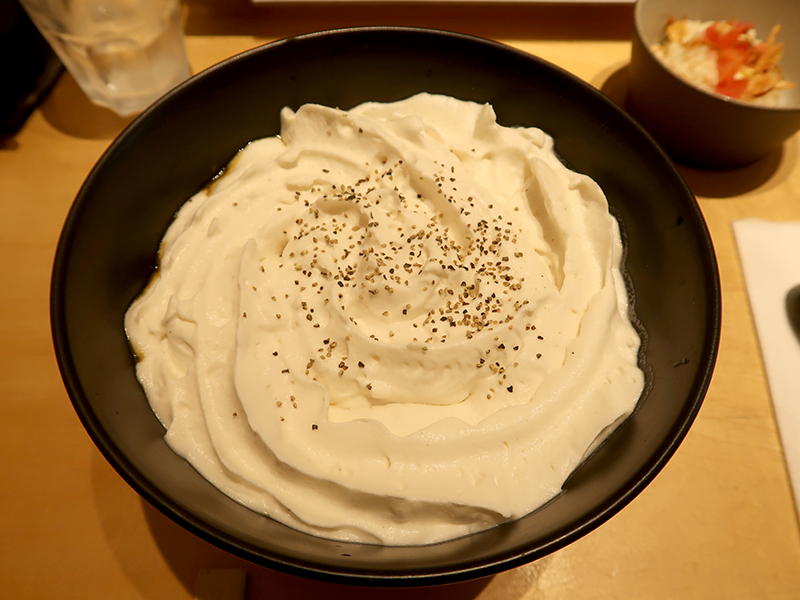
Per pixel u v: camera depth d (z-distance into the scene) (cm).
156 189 22
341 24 31
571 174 23
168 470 17
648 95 25
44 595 19
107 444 16
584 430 19
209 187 24
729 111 23
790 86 25
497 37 31
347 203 22
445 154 23
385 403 20
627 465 17
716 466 22
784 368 23
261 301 20
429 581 14
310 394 19
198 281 21
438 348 19
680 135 26
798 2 26
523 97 24
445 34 23
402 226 22
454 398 20
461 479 18
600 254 22
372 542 17
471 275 21
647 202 22
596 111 23
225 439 18
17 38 26
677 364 19
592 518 15
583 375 19
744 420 23
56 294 17
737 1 27
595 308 20
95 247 19
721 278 25
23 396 22
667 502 21
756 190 27
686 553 20
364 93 25
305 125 24
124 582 19
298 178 23
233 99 23
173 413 19
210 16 30
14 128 27
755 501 21
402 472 18
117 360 19
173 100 21
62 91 28
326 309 21
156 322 20
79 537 20
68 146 27
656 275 21
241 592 19
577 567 20
